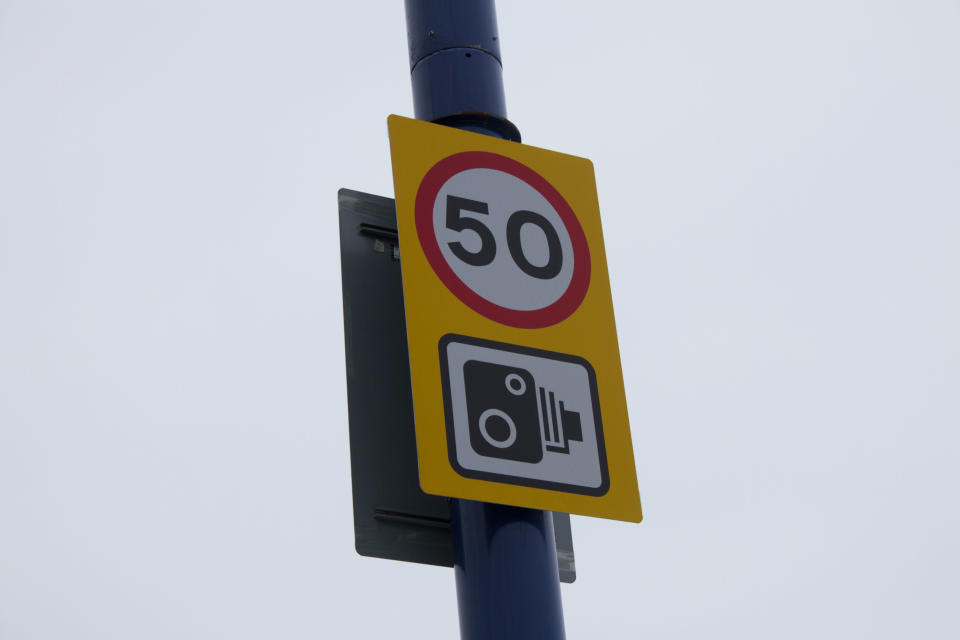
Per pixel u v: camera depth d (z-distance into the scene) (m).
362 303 7.25
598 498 6.56
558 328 6.90
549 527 6.48
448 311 6.66
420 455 6.22
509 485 6.35
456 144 7.22
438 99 7.57
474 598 6.24
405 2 8.03
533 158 7.44
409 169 6.99
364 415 6.95
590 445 6.66
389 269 7.41
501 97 7.69
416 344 6.48
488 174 7.22
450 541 6.81
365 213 7.49
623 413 6.85
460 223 6.98
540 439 6.54
